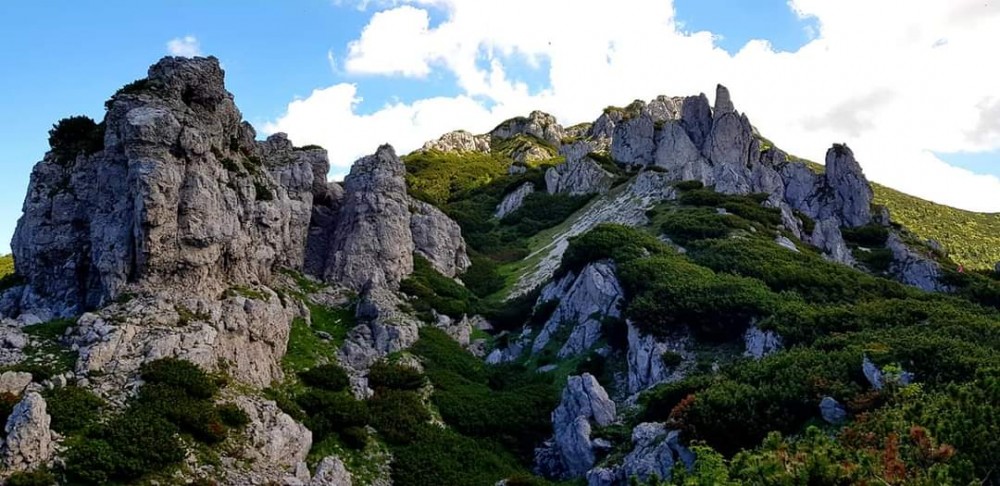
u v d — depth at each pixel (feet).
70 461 115.96
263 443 141.18
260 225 206.08
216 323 160.04
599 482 156.87
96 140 188.34
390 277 245.45
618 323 224.33
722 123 367.45
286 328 184.85
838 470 84.17
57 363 136.77
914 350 151.12
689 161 359.66
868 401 137.08
